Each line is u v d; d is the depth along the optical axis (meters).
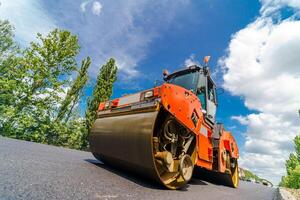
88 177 2.83
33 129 14.76
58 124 15.73
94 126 4.47
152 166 3.04
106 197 2.11
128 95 4.02
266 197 5.20
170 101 3.45
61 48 16.02
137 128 3.31
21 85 14.83
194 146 4.07
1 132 13.51
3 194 1.62
